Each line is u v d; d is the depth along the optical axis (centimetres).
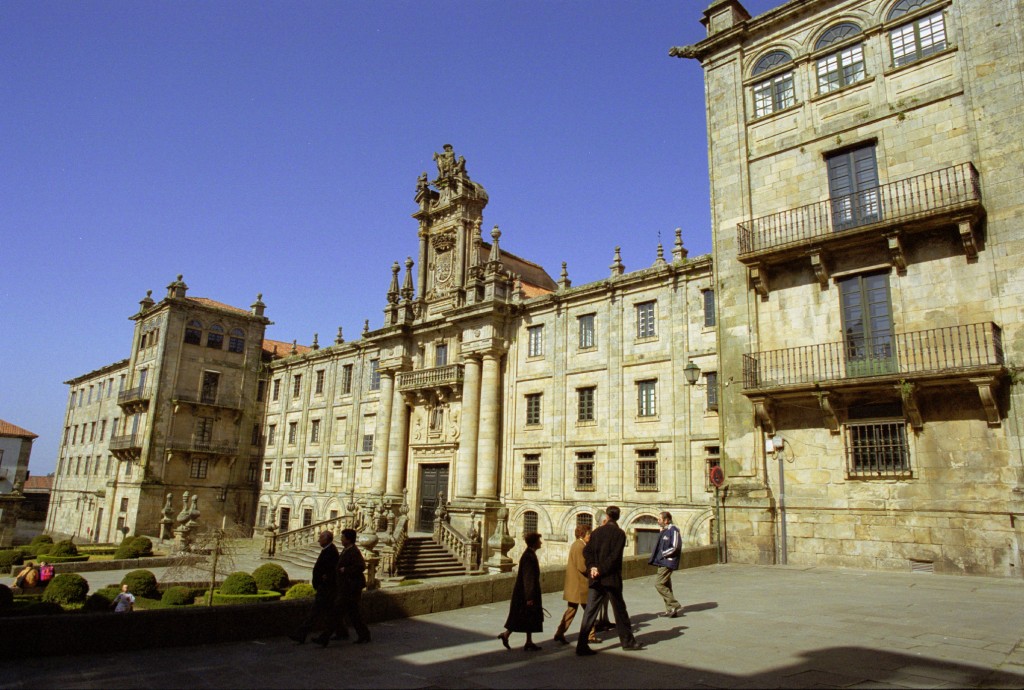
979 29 1844
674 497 2903
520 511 3466
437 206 4394
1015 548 1603
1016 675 810
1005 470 1647
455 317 3888
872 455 1869
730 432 2145
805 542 1941
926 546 1738
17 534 7569
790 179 2170
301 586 2227
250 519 5641
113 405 6394
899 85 1983
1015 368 1652
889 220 1839
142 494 5134
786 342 2080
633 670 880
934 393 1783
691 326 2995
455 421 3934
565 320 3512
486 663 945
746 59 2359
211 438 5588
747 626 1130
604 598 1010
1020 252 1691
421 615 1348
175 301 5509
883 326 1900
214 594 2391
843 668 858
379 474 4281
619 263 3369
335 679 866
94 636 1000
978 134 1803
